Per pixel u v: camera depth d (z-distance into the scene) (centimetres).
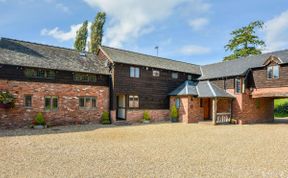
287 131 1595
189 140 1185
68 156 813
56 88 1789
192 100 2238
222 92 2234
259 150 948
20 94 1617
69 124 1847
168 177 600
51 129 1574
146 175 613
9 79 1570
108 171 644
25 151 882
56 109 1788
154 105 2320
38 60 1748
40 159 766
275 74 2006
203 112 2378
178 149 955
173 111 2298
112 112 2033
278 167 700
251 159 796
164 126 1864
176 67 2577
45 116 1725
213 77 2406
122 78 2092
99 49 2272
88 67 2009
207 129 1686
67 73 1856
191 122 2209
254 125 2031
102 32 3272
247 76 2230
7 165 691
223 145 1053
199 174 627
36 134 1330
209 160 777
